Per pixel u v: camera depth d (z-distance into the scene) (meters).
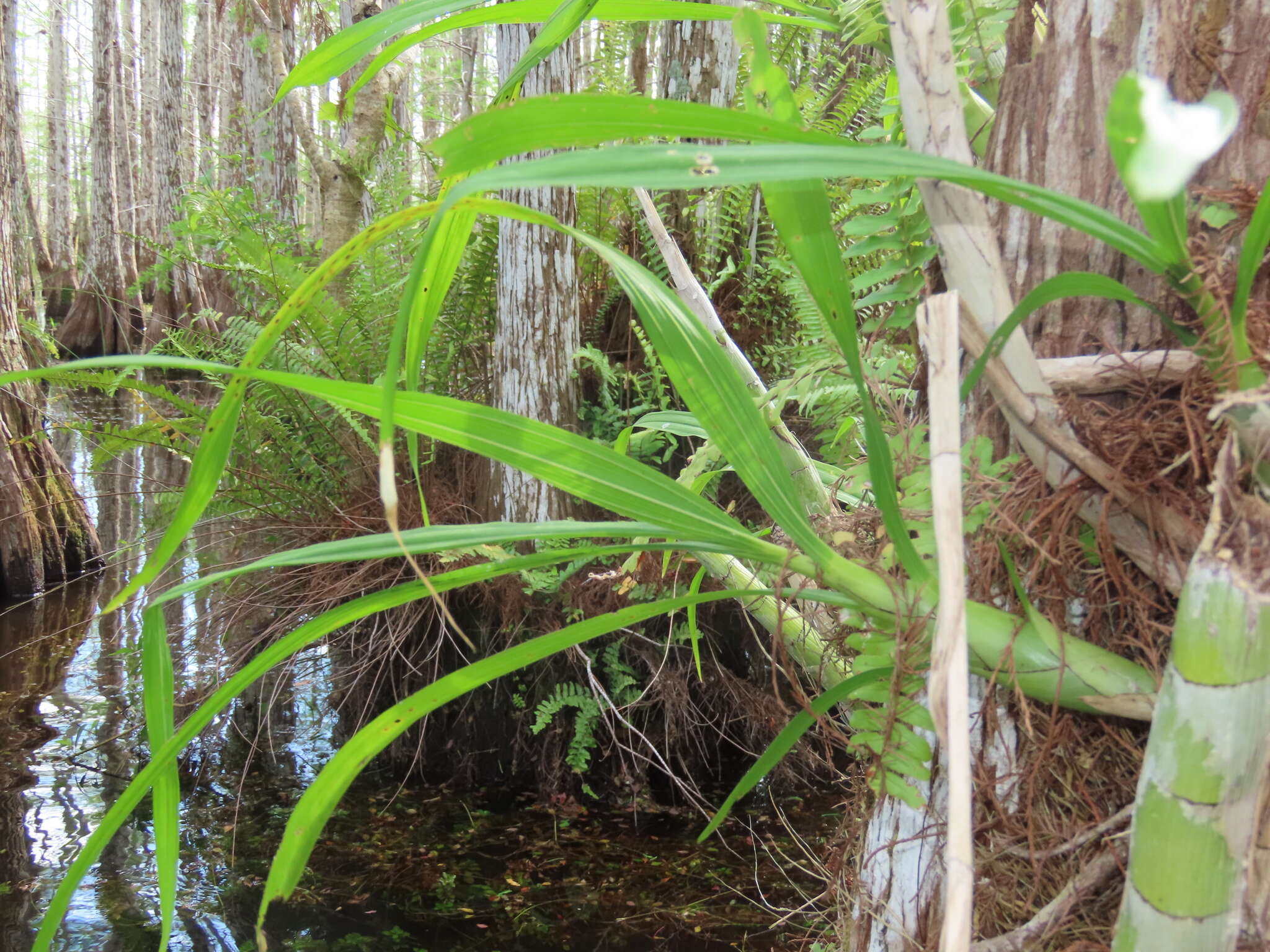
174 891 0.79
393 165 3.41
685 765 2.65
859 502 1.06
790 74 3.17
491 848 2.49
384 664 2.77
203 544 3.00
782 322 2.80
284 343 2.75
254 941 2.12
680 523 0.73
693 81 3.04
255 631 2.78
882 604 0.75
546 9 1.00
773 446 0.73
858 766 1.05
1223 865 0.53
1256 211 0.54
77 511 4.80
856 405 1.55
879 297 0.90
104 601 4.38
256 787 2.75
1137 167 0.48
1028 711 0.73
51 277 13.98
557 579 2.57
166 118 11.16
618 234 3.05
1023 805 0.85
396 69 3.98
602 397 2.81
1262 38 0.72
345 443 2.79
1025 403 0.71
